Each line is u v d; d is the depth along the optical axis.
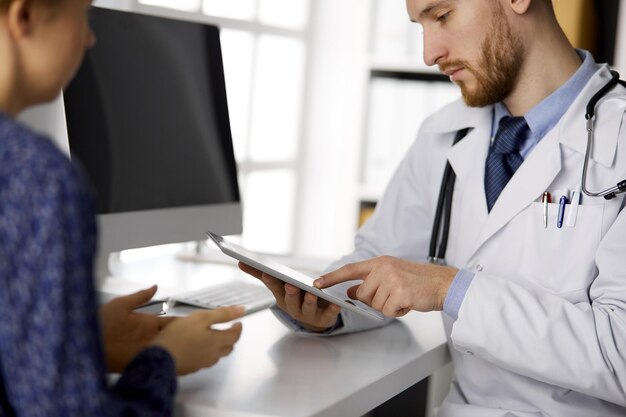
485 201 1.40
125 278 1.66
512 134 1.42
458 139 1.52
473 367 1.36
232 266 1.88
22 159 0.68
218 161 1.62
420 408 1.91
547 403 1.29
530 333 1.18
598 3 2.71
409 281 1.22
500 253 1.34
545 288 1.29
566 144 1.33
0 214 0.67
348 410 1.00
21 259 0.67
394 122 3.05
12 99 0.78
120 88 1.39
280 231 3.16
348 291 1.30
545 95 1.41
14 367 0.67
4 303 0.67
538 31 1.40
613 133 1.32
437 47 1.41
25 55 0.77
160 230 1.46
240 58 2.81
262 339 1.25
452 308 1.22
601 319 1.18
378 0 3.07
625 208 1.24
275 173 3.09
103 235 1.34
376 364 1.15
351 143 3.19
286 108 3.12
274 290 1.28
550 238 1.31
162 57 1.49
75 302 0.68
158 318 1.06
